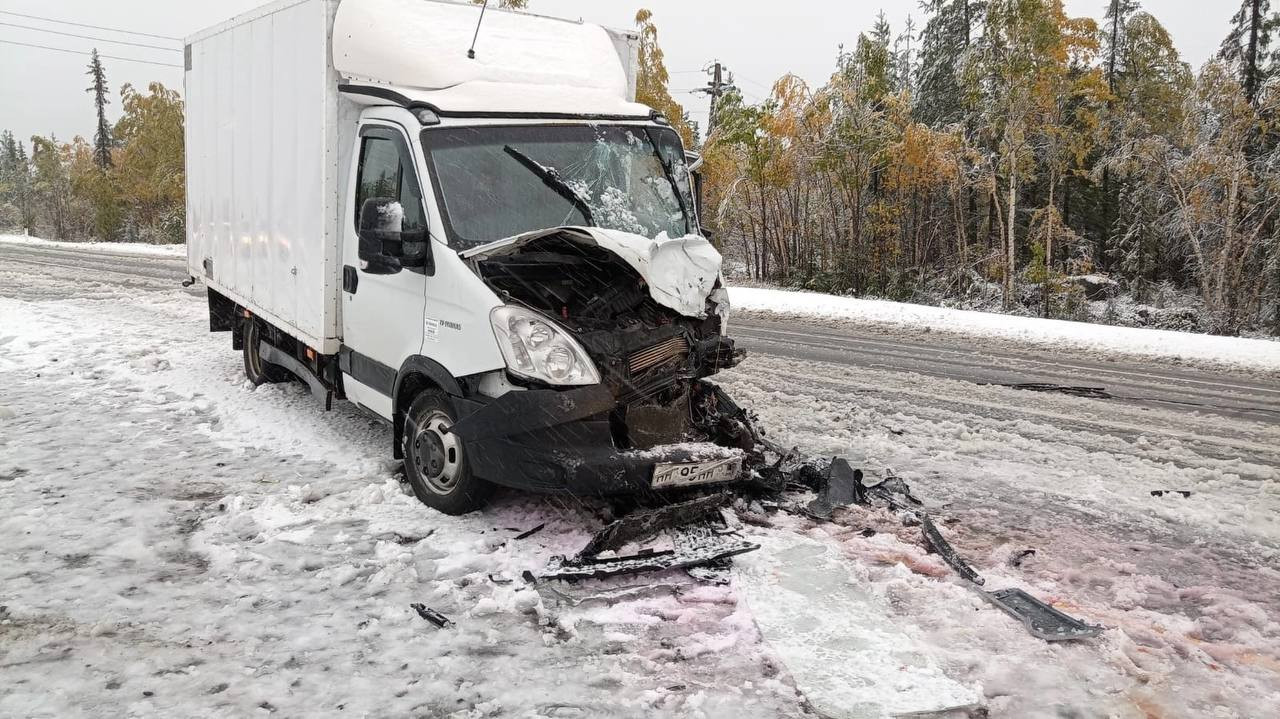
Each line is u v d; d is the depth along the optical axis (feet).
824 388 31.94
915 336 50.65
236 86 24.94
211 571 13.87
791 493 18.26
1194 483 20.95
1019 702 10.83
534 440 14.37
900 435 24.71
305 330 20.85
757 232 115.03
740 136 93.91
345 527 15.81
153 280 60.49
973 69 87.56
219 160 27.25
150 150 141.49
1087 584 14.70
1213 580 15.11
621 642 11.98
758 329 51.34
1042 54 83.05
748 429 18.30
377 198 16.12
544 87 18.30
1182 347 49.44
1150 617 13.35
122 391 26.35
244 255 25.30
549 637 11.98
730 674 11.24
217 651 11.37
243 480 18.47
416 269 16.33
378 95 17.57
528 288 15.71
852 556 15.21
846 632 12.36
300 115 20.11
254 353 26.94
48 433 21.58
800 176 100.83
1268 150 88.38
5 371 28.76
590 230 14.84
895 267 98.07
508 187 16.58
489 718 10.08
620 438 15.15
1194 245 86.79
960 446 23.57
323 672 10.94
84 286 55.42
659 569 13.98
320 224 19.38
